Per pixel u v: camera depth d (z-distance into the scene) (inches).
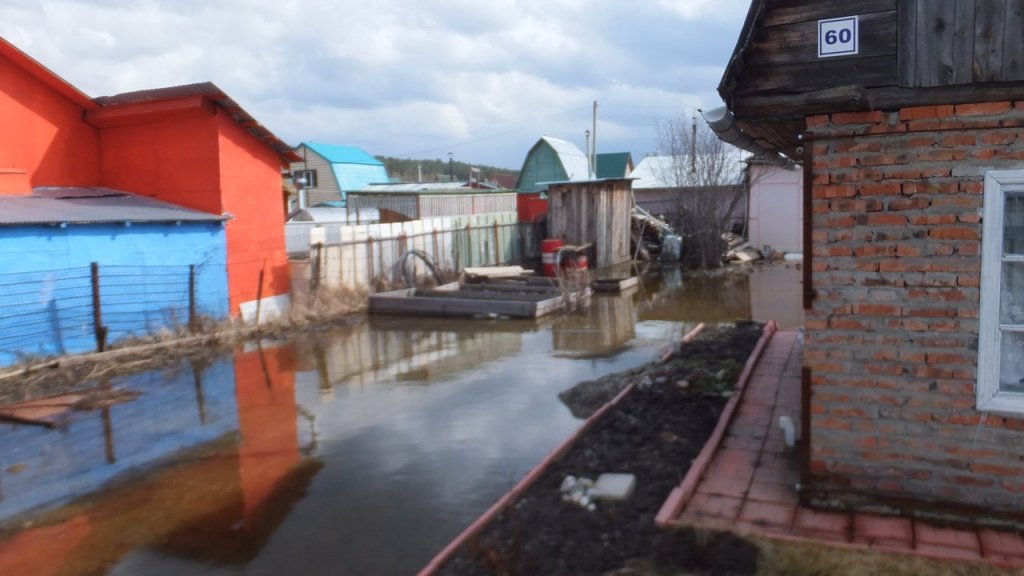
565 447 246.7
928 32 167.3
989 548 160.4
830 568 153.4
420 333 539.5
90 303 474.6
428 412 333.4
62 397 374.6
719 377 314.3
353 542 207.0
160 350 481.7
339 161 1640.0
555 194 972.6
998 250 165.8
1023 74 160.4
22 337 438.0
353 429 312.3
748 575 154.6
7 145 534.9
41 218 446.6
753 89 183.0
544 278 738.2
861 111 174.1
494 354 458.9
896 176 172.4
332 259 650.8
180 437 309.4
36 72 545.6
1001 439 168.1
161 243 519.8
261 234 601.6
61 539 215.9
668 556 164.7
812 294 181.2
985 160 165.3
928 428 173.9
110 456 287.4
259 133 589.9
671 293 731.4
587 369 406.0
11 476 268.1
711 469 213.6
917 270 172.2
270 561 198.1
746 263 987.9
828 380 181.5
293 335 540.1
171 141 573.0
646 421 273.0
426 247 782.5
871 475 179.5
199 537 214.7
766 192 1082.7
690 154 995.9
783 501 189.0
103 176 601.6
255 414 341.1
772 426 251.3
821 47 176.6
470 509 224.7
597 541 176.1
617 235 998.4
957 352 170.2
